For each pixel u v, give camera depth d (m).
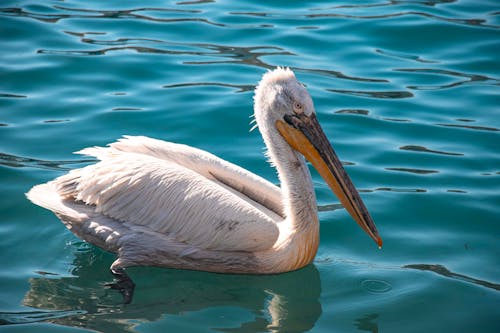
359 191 10.23
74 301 8.11
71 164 10.55
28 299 8.06
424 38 14.67
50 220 9.54
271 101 8.83
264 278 8.78
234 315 7.94
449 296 8.20
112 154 8.96
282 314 7.98
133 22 15.08
